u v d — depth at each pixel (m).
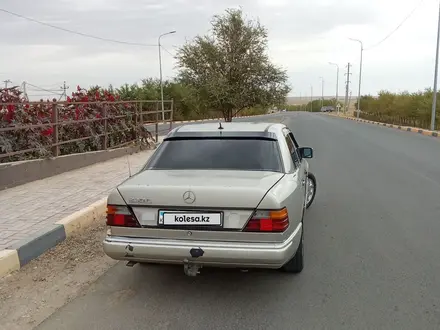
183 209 3.42
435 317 3.37
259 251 3.29
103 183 8.36
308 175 6.76
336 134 24.86
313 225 5.95
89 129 11.27
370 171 10.62
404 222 6.04
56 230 5.21
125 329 3.26
